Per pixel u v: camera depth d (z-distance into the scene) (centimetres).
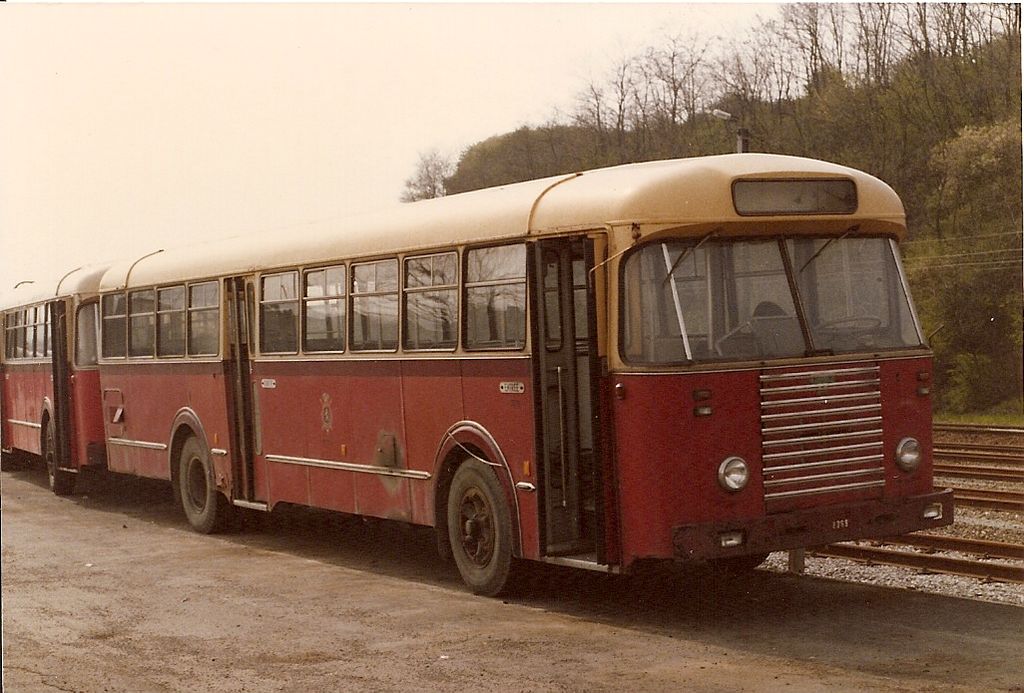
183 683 804
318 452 1273
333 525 1563
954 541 1125
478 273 1034
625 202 895
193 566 1283
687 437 867
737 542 864
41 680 817
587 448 966
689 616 943
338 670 816
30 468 2480
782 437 891
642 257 891
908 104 3011
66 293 1897
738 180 906
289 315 1325
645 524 873
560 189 974
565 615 966
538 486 961
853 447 916
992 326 2966
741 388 880
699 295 891
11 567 1299
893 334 953
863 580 1041
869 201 956
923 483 948
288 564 1277
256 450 1401
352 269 1213
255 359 1390
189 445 1542
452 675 790
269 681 797
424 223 1112
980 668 755
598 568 900
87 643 932
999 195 2973
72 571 1273
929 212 3077
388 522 1555
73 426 1900
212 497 1500
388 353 1148
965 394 2952
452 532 1073
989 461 1784
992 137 2916
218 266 1462
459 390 1053
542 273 966
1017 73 2936
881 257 963
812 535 889
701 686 734
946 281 2991
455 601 1039
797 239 930
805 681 736
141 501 1922
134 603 1087
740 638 862
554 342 971
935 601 950
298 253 1304
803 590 1012
